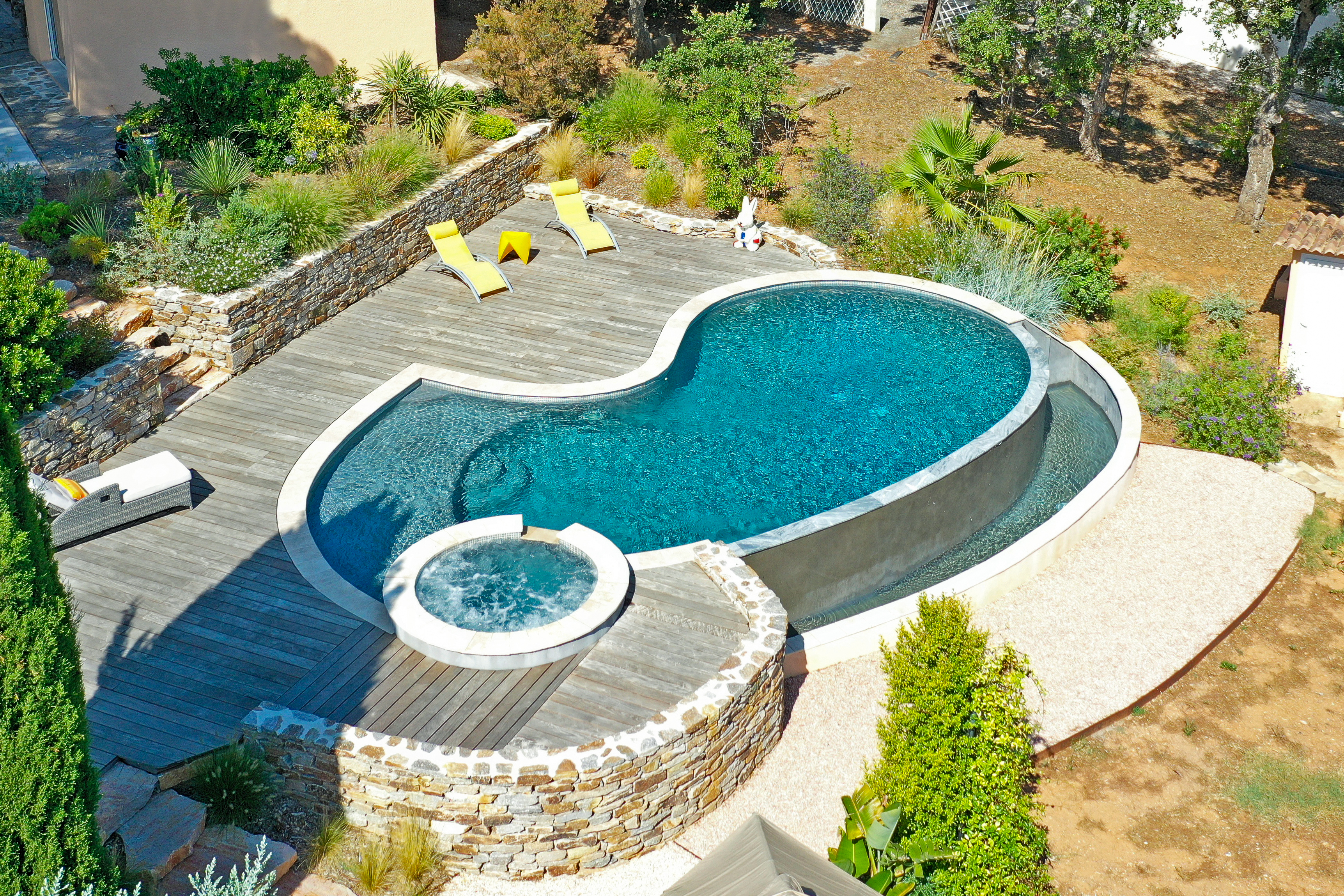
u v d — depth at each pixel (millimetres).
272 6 21578
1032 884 9477
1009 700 9602
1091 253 18656
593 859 9406
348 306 17328
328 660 10477
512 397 14977
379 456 13852
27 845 6543
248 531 12328
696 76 21906
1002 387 15500
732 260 18875
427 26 23594
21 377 12406
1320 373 17172
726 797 10133
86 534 11922
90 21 19859
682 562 11648
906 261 18578
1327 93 21781
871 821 9273
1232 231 21016
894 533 12961
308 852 9109
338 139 18672
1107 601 12898
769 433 14430
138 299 15133
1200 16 27047
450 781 8875
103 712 9859
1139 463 15336
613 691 10047
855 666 11766
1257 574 13406
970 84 24031
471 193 19859
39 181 17500
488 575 11383
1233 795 10836
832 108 24516
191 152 18281
